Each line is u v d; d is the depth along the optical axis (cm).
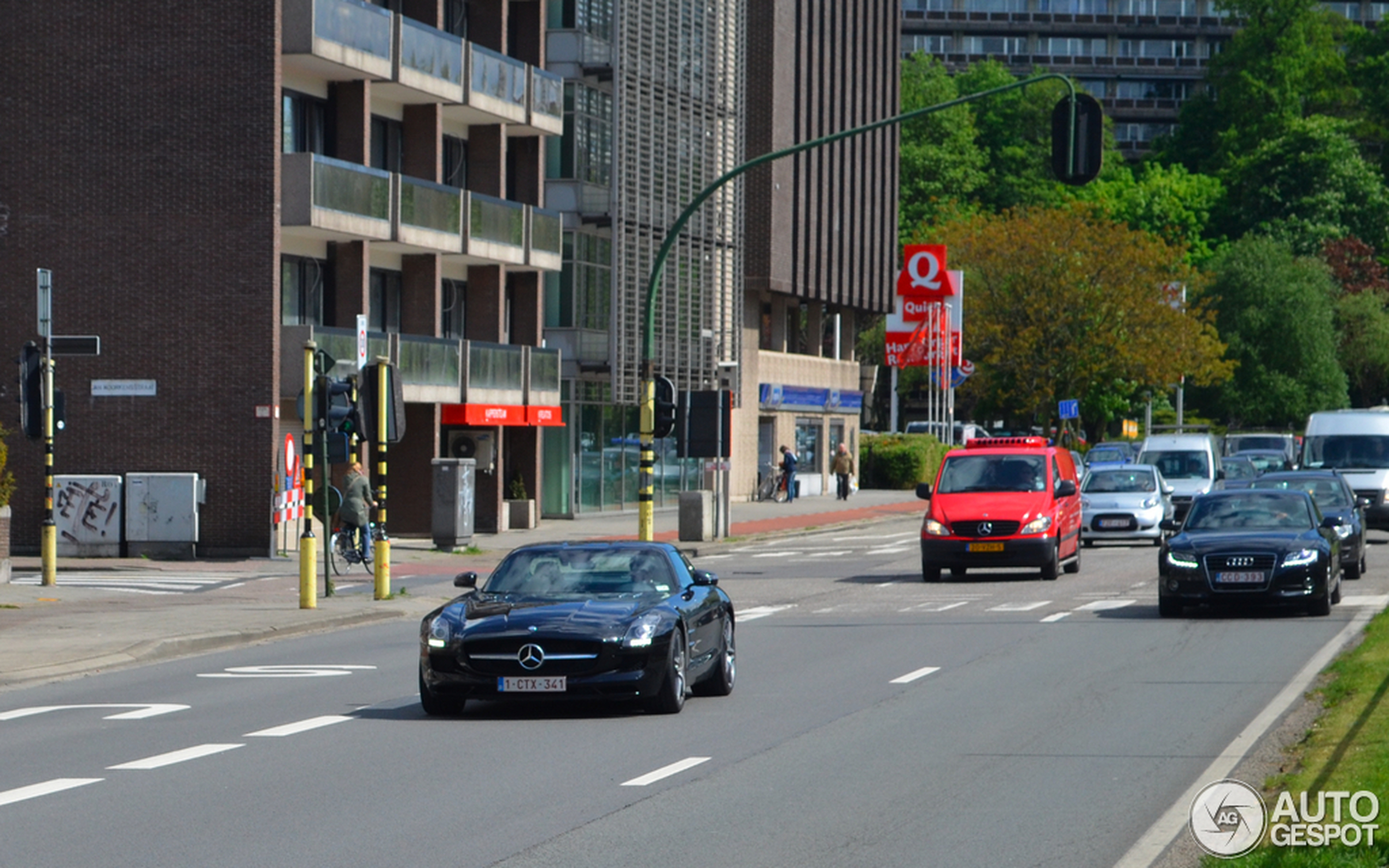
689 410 5172
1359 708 1559
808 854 1049
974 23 19175
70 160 4416
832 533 5878
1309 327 11625
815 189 8225
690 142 6550
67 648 2317
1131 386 9712
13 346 4441
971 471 3681
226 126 4362
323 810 1204
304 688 1975
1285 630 2472
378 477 4788
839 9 8512
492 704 1827
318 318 4738
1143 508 4731
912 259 8794
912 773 1347
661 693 1681
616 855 1049
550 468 6094
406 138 5144
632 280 6175
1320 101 15588
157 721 1697
